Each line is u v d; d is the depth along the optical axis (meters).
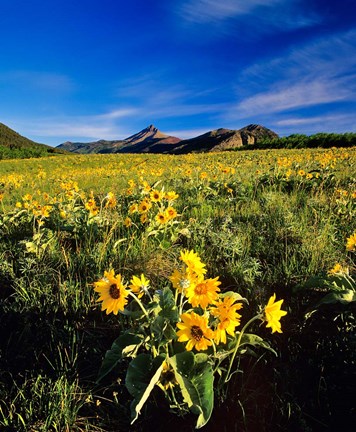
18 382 2.23
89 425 1.93
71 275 3.36
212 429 1.89
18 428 1.88
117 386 2.14
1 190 11.12
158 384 1.81
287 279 3.19
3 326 2.73
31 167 29.28
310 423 1.91
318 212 5.18
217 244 3.84
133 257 3.66
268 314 1.64
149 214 4.67
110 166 27.17
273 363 2.30
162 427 1.92
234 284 3.20
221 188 7.72
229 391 2.08
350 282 2.71
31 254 3.81
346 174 8.90
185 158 30.34
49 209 5.23
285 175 8.34
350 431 1.84
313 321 2.68
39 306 2.83
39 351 2.45
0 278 3.38
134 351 1.94
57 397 2.00
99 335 2.62
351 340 2.25
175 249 3.97
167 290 2.03
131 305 2.35
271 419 1.90
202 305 1.59
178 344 1.98
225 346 1.99
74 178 14.64
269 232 4.44
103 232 4.34
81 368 2.33
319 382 2.08
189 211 5.89
